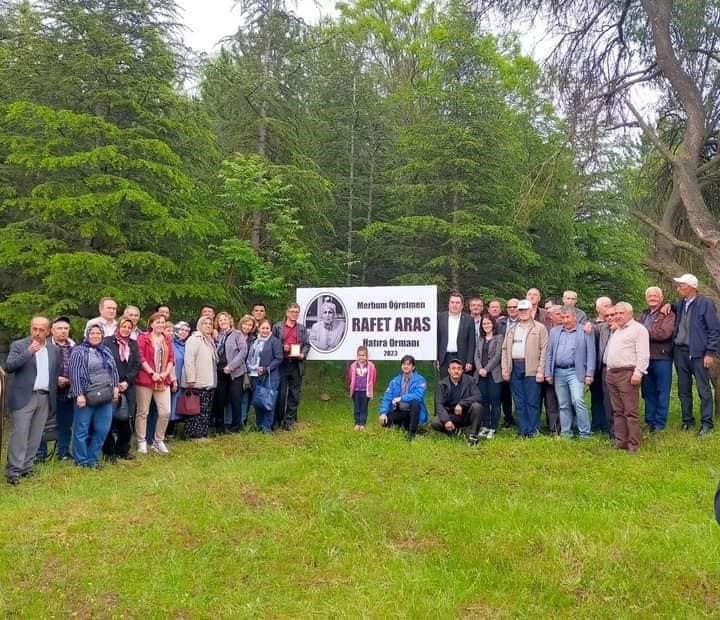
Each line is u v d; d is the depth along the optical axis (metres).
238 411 9.67
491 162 14.62
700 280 11.99
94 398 7.55
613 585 4.53
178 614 4.36
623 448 8.02
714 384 9.28
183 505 5.91
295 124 15.50
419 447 8.25
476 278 15.11
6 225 11.92
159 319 8.62
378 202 17.75
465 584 4.64
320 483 6.65
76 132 10.92
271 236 13.80
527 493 6.50
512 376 9.05
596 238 17.88
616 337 8.12
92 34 11.33
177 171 11.38
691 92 11.09
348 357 10.38
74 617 4.35
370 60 22.59
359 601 4.41
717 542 5.13
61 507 6.00
